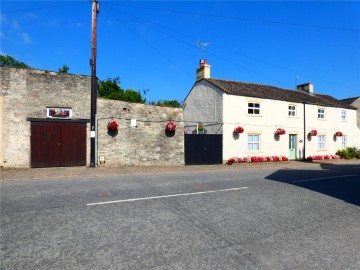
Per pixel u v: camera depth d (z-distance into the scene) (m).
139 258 3.79
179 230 4.91
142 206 6.38
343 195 8.30
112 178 10.80
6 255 3.82
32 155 13.21
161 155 16.31
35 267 3.50
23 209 5.96
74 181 9.82
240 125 20.06
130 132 15.37
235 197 7.54
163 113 16.47
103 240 4.38
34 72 13.30
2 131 12.77
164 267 3.56
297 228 5.19
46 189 8.14
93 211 5.91
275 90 24.34
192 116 22.97
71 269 3.46
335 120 26.47
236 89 20.67
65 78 13.88
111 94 33.78
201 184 9.52
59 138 13.75
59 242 4.27
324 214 6.18
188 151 17.61
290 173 13.73
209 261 3.76
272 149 21.70
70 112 13.98
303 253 4.09
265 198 7.53
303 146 23.75
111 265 3.58
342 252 4.15
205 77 21.69
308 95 26.75
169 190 8.30
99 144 14.52
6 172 11.81
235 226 5.20
